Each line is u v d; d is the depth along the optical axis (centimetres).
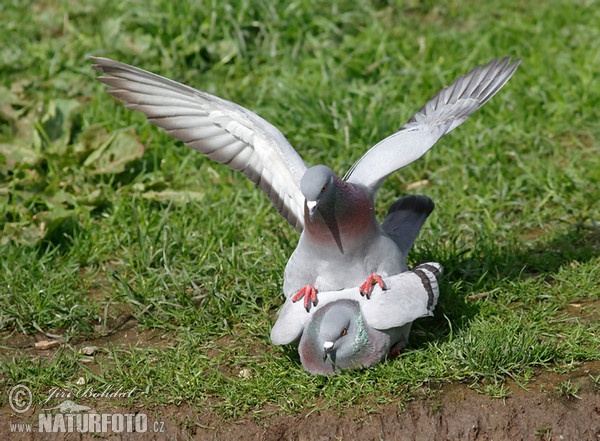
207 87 1402
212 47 1465
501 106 1334
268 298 1005
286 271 902
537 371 867
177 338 955
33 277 1043
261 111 1338
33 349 958
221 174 1233
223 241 1109
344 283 880
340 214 844
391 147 920
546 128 1308
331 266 872
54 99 1320
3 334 981
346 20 1537
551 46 1470
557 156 1256
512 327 912
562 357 882
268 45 1475
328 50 1464
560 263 1038
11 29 1513
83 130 1281
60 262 1084
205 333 957
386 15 1594
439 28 1553
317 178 823
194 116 949
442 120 946
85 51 1453
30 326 990
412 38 1513
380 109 1315
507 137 1287
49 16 1552
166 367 900
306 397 846
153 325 982
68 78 1410
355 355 848
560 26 1529
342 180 848
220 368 905
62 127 1271
